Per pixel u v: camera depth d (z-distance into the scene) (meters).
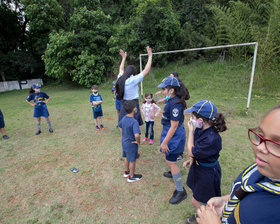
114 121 6.32
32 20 15.12
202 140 1.78
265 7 9.98
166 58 13.80
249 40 9.90
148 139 4.74
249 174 0.78
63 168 3.59
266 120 0.59
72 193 2.89
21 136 5.28
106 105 8.55
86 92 12.55
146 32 12.73
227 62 11.83
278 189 0.60
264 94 8.51
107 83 13.40
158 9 12.21
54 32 13.70
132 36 12.65
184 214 2.40
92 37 13.48
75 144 4.63
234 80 9.91
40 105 5.24
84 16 13.66
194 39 13.02
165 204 2.59
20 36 20.05
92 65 13.16
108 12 16.02
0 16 18.00
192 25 14.20
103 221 2.36
